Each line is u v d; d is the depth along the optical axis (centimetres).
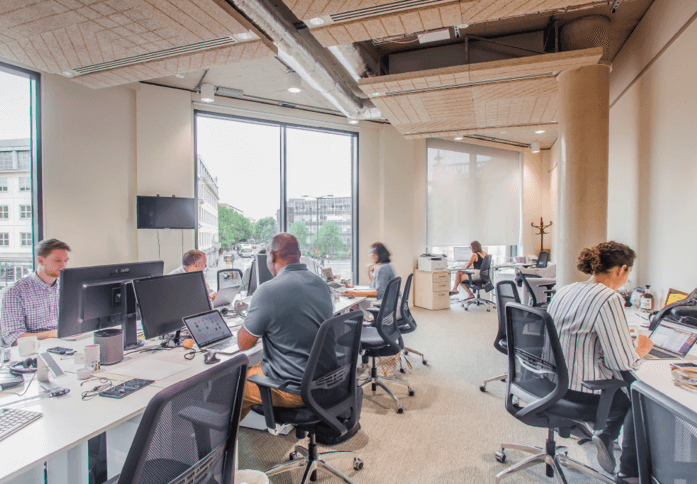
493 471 199
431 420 255
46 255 236
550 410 170
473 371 348
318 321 174
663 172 296
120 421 120
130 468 75
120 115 415
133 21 238
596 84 319
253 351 194
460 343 438
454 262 712
